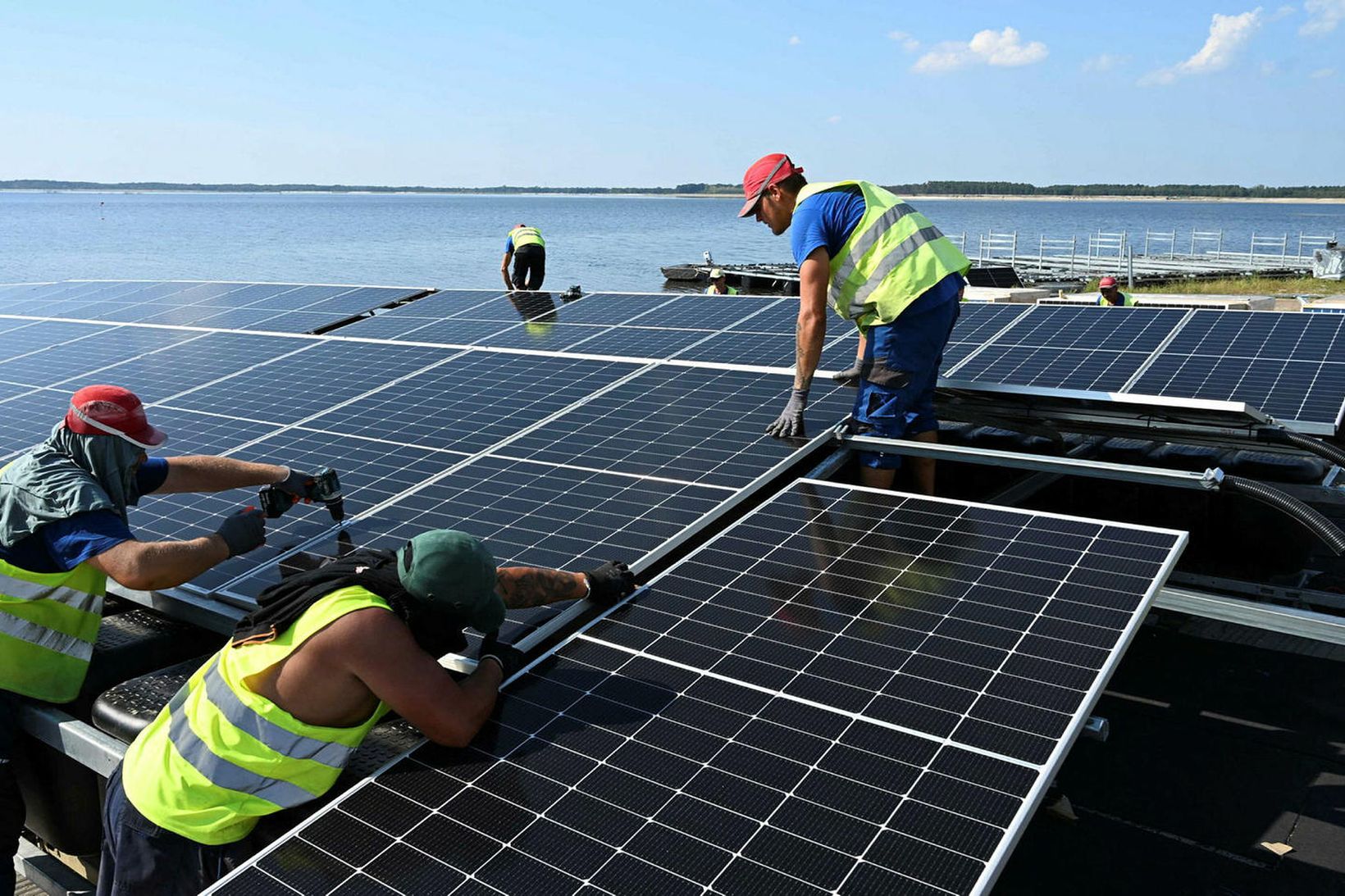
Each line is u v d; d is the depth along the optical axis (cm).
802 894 225
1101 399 534
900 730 274
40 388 799
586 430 561
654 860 241
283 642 286
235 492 528
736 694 300
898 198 498
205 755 293
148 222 13462
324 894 243
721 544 396
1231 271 3775
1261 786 432
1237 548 568
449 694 287
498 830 257
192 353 874
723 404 583
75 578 397
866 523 398
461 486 496
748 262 5356
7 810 398
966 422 661
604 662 327
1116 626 304
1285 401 548
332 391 705
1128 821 416
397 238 8731
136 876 308
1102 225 14738
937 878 225
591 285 3897
